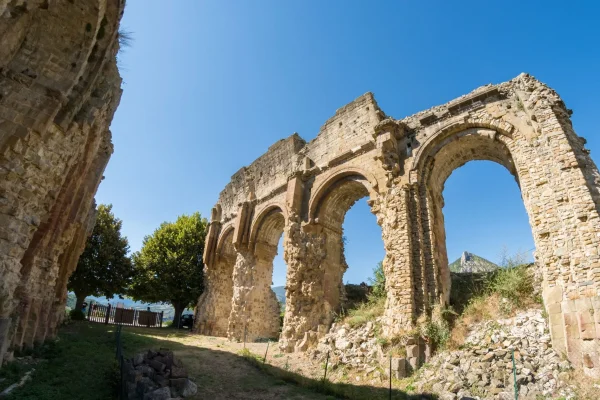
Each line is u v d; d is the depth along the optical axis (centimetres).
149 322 3478
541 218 1320
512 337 1220
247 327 2653
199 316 3341
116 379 1092
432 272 1599
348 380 1447
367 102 2270
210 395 1123
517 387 1049
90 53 1113
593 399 923
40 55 992
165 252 3872
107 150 1773
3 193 873
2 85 916
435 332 1423
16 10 934
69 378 1028
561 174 1292
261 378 1368
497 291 1455
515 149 1511
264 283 2889
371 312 1822
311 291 2106
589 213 1176
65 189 1271
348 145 2286
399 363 1368
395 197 1794
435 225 1759
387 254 1733
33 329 1167
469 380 1141
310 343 1950
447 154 1841
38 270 1182
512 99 1595
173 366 1120
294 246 2273
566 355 1077
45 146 982
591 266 1118
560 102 1441
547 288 1226
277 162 2967
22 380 922
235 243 2983
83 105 1152
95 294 3419
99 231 3344
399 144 1930
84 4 1052
